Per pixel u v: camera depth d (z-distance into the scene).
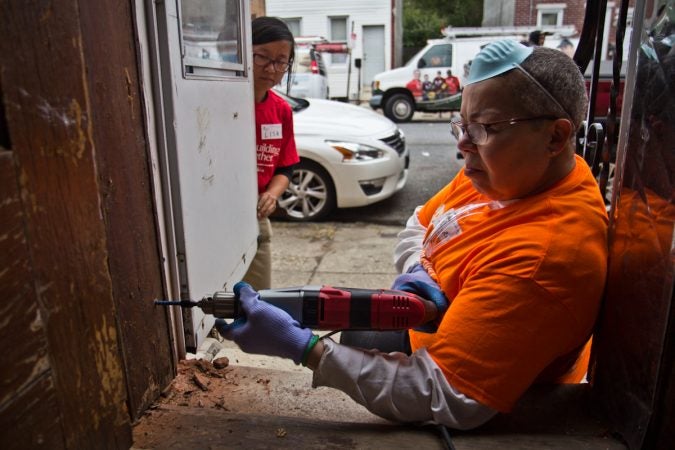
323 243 4.72
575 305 1.14
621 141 1.21
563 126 1.16
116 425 1.07
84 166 0.92
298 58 10.90
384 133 5.43
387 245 4.65
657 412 1.08
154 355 1.30
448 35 12.88
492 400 1.15
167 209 1.49
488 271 1.17
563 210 1.20
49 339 0.86
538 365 1.15
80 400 0.95
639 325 1.12
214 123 1.84
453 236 1.37
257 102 2.60
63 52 0.86
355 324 1.23
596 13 1.74
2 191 0.74
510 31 12.53
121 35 1.10
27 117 0.79
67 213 0.89
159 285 1.31
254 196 2.46
